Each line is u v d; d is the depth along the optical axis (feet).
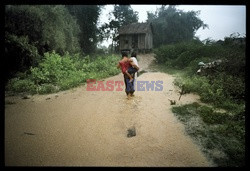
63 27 50.90
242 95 20.51
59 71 32.14
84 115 17.54
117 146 12.39
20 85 27.07
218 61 30.37
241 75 24.76
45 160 11.00
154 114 17.66
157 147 12.31
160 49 69.51
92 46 89.56
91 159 11.10
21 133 14.19
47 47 46.09
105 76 37.96
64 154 11.56
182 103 20.74
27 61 36.35
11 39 32.96
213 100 20.57
